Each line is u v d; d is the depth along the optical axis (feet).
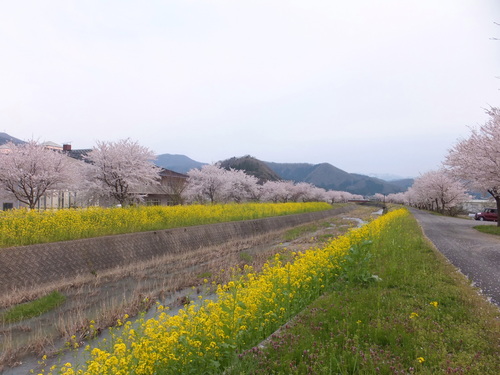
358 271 23.43
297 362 12.36
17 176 55.16
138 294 29.35
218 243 61.11
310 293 20.04
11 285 30.76
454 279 23.68
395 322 15.37
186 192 109.19
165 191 105.29
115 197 68.18
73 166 64.64
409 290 20.88
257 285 17.66
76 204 69.77
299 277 19.81
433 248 37.27
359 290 20.86
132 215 51.90
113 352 13.17
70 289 32.37
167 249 49.42
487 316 16.63
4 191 59.21
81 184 64.95
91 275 36.70
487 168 60.34
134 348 11.76
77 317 25.26
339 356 12.06
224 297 16.21
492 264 31.63
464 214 187.32
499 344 13.43
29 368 18.47
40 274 33.30
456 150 72.64
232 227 67.92
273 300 16.88
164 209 60.59
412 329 14.65
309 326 15.20
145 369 10.89
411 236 46.98
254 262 40.81
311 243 60.23
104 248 40.65
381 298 19.10
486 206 207.92
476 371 11.21
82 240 38.70
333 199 320.29
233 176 131.85
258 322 15.26
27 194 57.21
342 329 14.67
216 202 107.04
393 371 11.18
